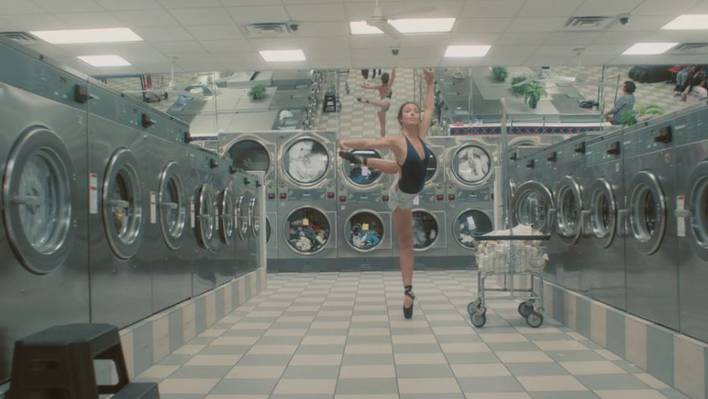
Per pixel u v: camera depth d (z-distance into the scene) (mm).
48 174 2719
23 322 2412
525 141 9953
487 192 9477
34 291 2496
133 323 3539
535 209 6352
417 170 5090
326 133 9414
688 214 3012
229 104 13734
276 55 8641
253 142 9555
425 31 7543
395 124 13648
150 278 3812
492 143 9609
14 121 2371
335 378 3381
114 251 3256
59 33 7402
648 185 3480
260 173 7664
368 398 3004
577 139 4934
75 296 2838
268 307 6012
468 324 4980
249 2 6414
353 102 15453
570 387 3158
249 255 6918
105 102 3229
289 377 3412
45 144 2529
